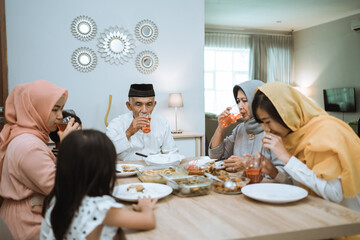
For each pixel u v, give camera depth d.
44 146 1.44
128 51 4.02
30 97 1.50
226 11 7.21
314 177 1.25
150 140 2.63
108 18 3.93
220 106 8.87
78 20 3.80
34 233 1.36
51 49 3.72
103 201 0.97
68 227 0.97
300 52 9.25
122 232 0.95
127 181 1.56
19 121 1.49
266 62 9.16
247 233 0.89
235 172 1.70
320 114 1.44
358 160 1.26
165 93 4.23
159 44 4.16
